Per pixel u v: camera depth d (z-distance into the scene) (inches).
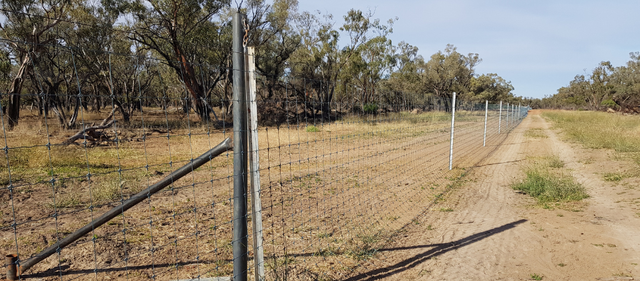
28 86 944.9
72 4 885.8
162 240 183.8
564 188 287.9
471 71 2938.0
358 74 1556.3
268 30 1370.6
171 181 105.6
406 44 2253.9
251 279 144.4
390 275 154.5
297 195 289.7
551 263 164.6
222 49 1323.8
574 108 3400.6
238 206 111.8
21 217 217.9
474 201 280.1
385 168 415.5
